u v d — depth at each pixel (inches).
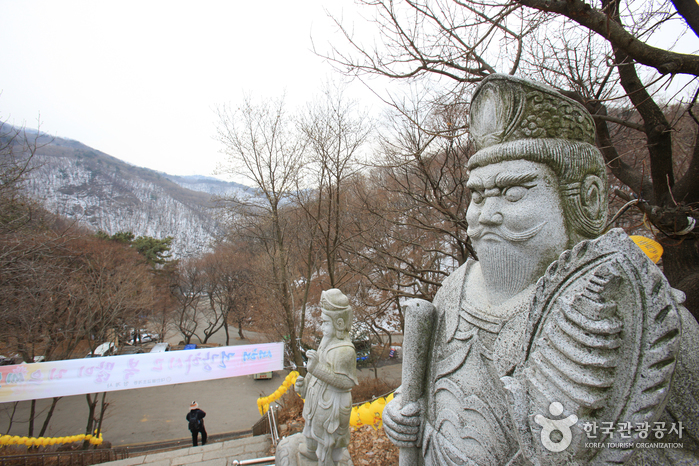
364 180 420.8
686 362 44.9
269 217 510.0
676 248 169.2
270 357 287.9
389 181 396.2
